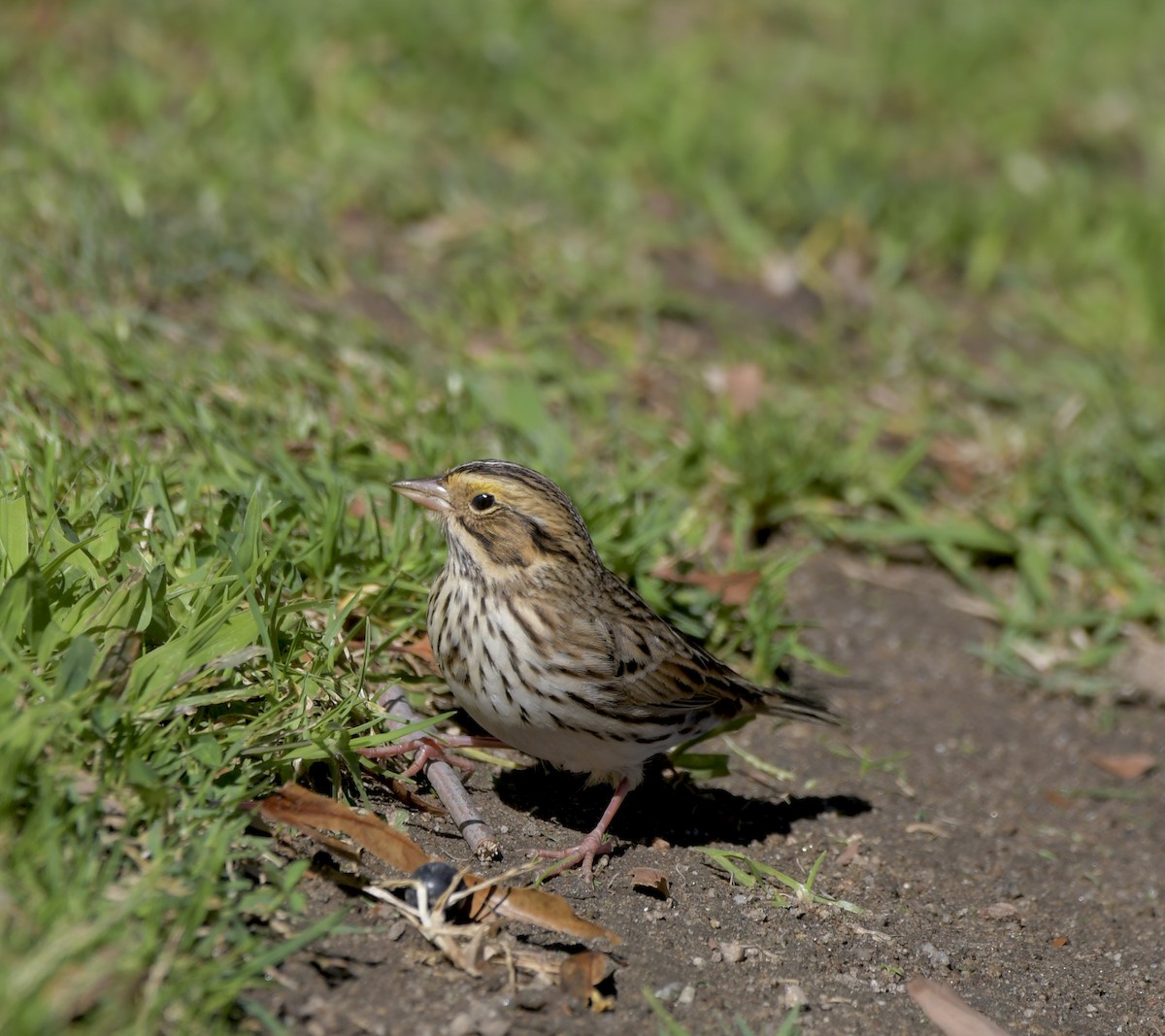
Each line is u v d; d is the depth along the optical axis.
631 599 8.78
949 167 19.33
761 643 10.64
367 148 16.00
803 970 7.91
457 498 8.43
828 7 22.59
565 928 7.57
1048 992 8.36
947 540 12.74
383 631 9.30
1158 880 9.83
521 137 17.58
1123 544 13.11
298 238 13.98
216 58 16.98
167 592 8.06
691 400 13.45
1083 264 17.64
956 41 21.92
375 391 12.03
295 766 7.79
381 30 18.12
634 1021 7.12
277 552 8.85
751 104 19.00
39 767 6.64
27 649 7.34
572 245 15.51
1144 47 23.23
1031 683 11.77
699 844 9.09
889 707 11.19
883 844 9.57
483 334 13.84
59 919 5.96
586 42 19.50
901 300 16.39
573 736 8.46
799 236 17.08
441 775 8.53
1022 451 14.03
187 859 6.75
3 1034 5.48
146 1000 6.00
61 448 9.72
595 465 12.09
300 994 6.75
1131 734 11.45
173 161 14.69
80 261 12.59
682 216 16.78
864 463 13.28
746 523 12.20
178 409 10.62
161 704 7.37
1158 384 15.48
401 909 7.36
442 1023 6.80
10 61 16.08
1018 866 9.68
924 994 7.81
